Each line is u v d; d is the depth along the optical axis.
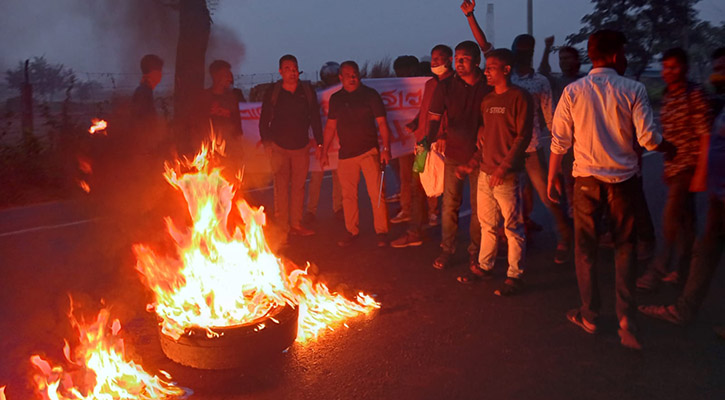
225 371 3.62
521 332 4.11
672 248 4.68
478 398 3.30
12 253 6.21
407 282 5.15
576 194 3.95
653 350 3.80
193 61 10.33
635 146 4.79
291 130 6.30
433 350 3.87
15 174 8.96
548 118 5.45
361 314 4.47
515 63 5.44
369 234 6.77
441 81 5.56
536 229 6.30
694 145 4.31
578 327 4.16
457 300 4.71
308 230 6.77
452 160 5.30
